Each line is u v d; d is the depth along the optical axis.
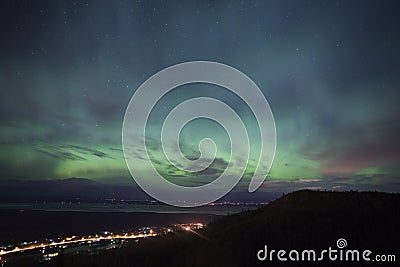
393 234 19.53
